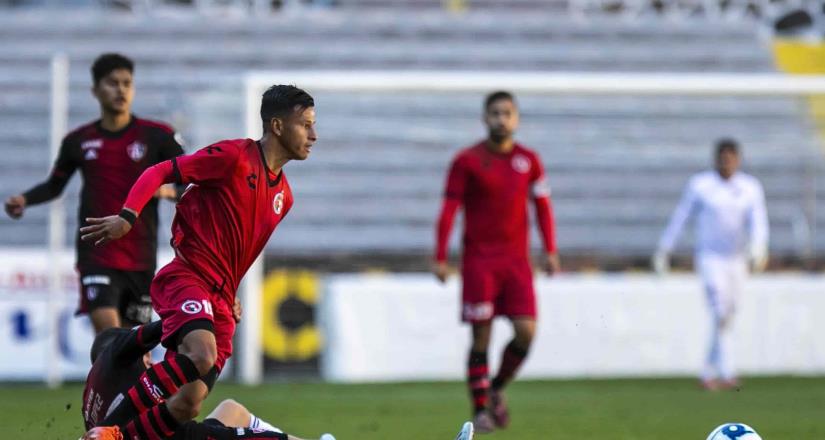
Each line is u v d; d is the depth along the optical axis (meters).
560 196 64.81
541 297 53.25
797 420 34.75
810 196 65.38
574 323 53.41
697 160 66.44
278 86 19.92
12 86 71.88
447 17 80.94
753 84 55.72
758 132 67.62
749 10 85.88
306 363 52.66
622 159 66.12
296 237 63.28
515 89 54.91
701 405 39.78
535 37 80.19
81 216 27.06
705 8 86.56
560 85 54.78
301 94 19.77
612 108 68.94
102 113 27.34
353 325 52.06
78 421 33.25
